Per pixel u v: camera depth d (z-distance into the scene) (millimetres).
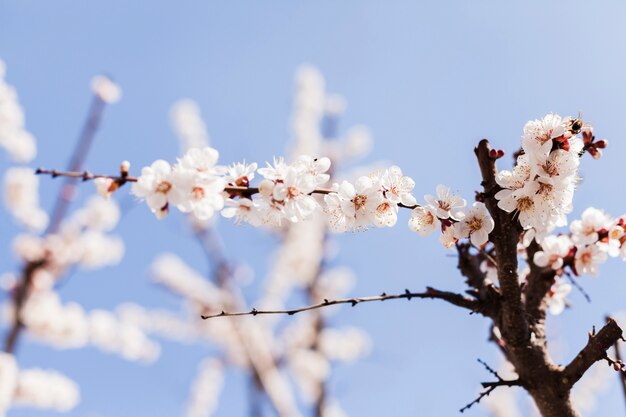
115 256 1882
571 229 1079
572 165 989
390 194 1019
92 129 1495
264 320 2416
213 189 985
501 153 1025
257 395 1974
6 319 1621
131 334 2123
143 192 980
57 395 1841
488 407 2225
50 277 1704
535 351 1029
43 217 1822
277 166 1012
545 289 1093
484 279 1075
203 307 2430
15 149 1546
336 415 2344
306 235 2506
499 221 1024
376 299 1016
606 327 1002
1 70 1430
